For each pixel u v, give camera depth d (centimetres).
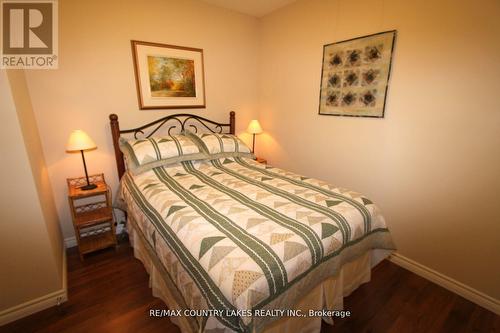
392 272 205
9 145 137
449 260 186
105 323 152
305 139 286
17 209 144
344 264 144
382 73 205
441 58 172
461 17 160
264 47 316
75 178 226
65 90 211
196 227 126
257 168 234
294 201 156
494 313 164
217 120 310
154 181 195
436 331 150
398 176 209
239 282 93
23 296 155
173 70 263
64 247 221
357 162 238
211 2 271
